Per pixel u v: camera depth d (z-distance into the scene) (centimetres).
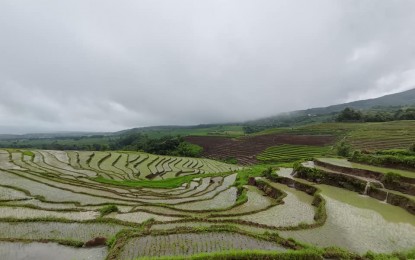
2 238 1870
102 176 5312
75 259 1697
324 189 3350
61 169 5494
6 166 5153
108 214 2666
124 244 1755
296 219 2462
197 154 12238
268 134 13350
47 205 3011
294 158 8188
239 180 5053
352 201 2848
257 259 1541
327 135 10931
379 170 3462
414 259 1611
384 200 2873
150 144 13838
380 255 1692
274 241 1855
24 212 2594
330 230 2106
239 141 13050
